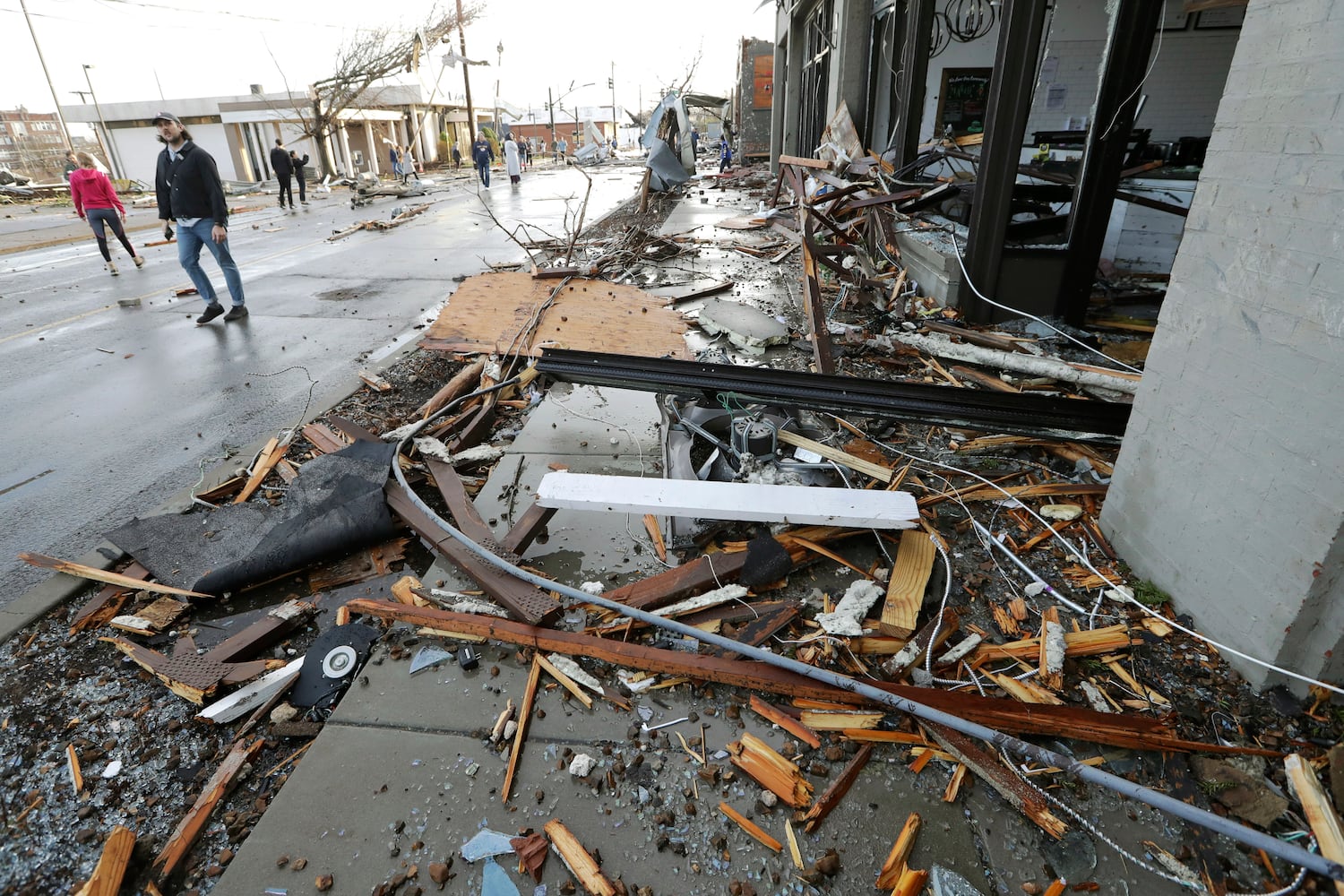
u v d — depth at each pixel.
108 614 2.81
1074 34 10.69
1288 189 1.90
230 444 4.43
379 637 2.58
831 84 13.16
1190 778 1.95
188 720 2.32
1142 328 5.86
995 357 4.82
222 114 34.22
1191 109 10.38
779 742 2.09
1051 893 1.67
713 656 2.36
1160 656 2.37
